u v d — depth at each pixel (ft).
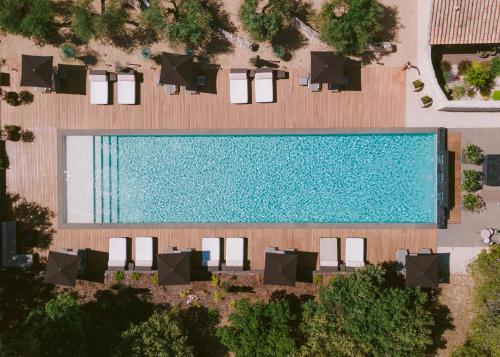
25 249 81.51
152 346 74.33
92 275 81.30
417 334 74.18
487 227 81.66
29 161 81.05
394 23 80.53
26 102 80.53
